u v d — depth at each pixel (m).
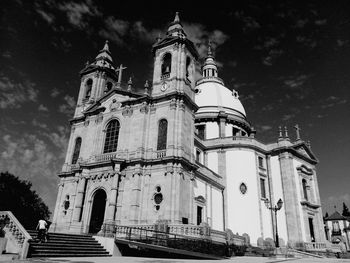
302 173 48.03
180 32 40.47
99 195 36.28
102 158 37.09
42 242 20.70
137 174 33.34
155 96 37.28
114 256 23.92
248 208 43.81
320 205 49.12
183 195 32.34
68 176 39.66
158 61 40.12
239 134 58.53
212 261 20.23
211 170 42.69
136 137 35.94
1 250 17.72
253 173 46.19
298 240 41.62
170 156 32.59
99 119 40.25
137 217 31.70
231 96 63.94
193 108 38.59
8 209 59.47
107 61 47.62
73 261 16.73
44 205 67.25
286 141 48.16
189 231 27.50
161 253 24.00
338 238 59.50
